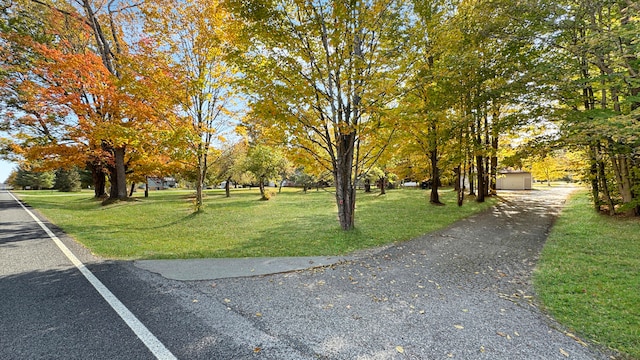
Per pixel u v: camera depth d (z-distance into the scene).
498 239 7.36
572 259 5.49
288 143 8.12
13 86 15.23
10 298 3.49
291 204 17.50
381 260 5.53
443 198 20.03
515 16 9.41
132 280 4.21
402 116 8.33
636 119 6.96
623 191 9.89
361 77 7.16
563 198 19.41
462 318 3.15
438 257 5.75
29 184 55.06
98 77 12.27
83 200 21.11
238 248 6.44
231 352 2.42
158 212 13.44
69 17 15.20
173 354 2.37
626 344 2.67
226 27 9.41
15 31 14.28
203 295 3.70
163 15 10.70
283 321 3.01
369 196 23.12
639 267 4.93
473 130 14.60
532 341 2.69
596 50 7.78
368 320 3.06
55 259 5.26
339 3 6.70
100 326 2.82
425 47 8.87
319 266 5.12
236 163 23.19
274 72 7.15
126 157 19.39
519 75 10.06
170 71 10.42
